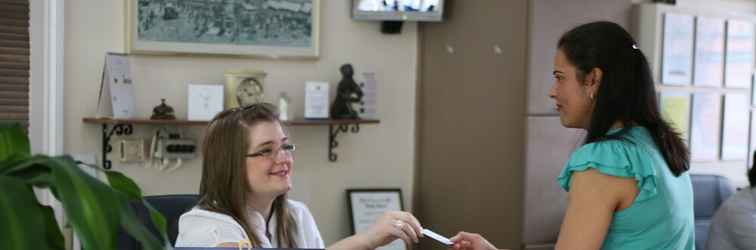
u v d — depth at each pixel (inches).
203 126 127.4
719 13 135.5
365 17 132.7
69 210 29.8
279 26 130.3
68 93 119.1
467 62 128.7
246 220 72.6
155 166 125.3
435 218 138.6
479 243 70.5
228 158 72.5
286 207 78.1
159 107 120.3
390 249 133.7
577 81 59.4
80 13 119.3
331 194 137.9
